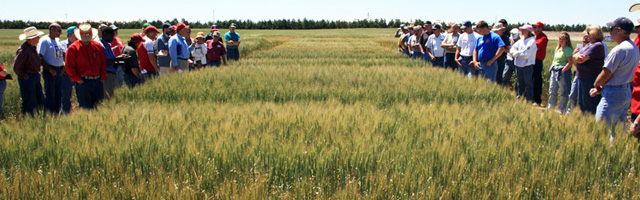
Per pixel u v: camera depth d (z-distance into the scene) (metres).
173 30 12.08
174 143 4.30
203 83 8.95
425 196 3.28
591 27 6.34
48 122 5.09
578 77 6.54
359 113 5.59
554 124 4.98
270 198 3.34
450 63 12.63
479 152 4.03
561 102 8.44
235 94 8.09
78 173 3.78
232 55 16.28
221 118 5.39
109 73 8.25
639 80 4.80
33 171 3.63
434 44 13.60
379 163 3.78
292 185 3.56
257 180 3.53
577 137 4.43
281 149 4.03
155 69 10.16
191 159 3.84
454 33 12.37
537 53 9.63
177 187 3.37
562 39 8.18
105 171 3.70
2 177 3.54
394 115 5.61
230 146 4.13
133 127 4.89
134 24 115.56
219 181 3.57
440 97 7.72
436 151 3.94
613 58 5.24
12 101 8.46
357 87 8.55
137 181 3.51
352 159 3.83
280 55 20.77
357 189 3.42
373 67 12.04
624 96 5.44
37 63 7.59
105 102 7.02
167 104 6.92
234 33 16.19
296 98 7.99
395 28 122.75
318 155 3.93
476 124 5.04
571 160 3.99
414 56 16.86
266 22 120.88
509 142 4.23
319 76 9.82
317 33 86.50
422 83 8.70
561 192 3.36
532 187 3.42
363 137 4.50
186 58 11.05
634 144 4.18
